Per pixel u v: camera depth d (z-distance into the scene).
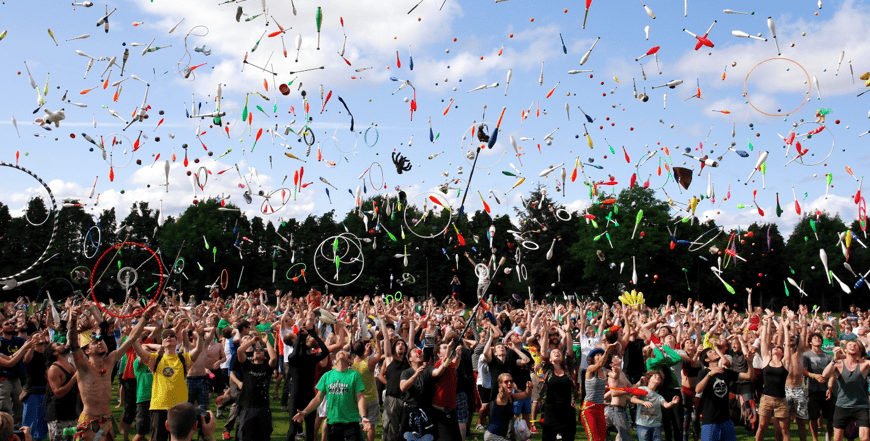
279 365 11.41
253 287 54.69
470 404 9.09
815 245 48.84
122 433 8.53
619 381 7.69
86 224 46.47
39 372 8.27
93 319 9.93
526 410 8.30
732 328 12.82
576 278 52.69
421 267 50.03
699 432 8.76
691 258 44.28
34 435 8.19
